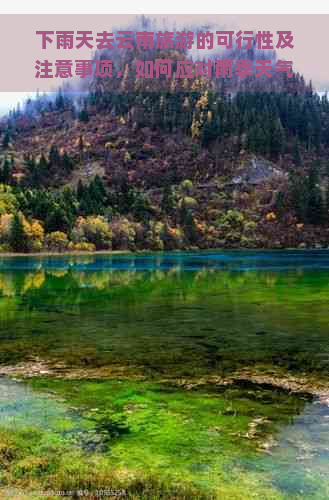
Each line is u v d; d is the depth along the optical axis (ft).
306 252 506.07
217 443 42.96
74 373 67.62
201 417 49.42
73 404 53.42
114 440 43.39
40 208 519.19
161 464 38.75
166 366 71.61
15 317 116.16
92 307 131.95
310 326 102.89
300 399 55.83
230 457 40.16
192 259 386.11
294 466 38.68
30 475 36.58
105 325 105.50
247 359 75.82
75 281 205.77
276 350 81.82
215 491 34.63
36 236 475.31
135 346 85.15
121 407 52.49
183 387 60.80
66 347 84.48
